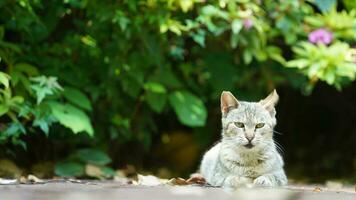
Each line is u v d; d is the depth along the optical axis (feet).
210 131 30.22
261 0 25.16
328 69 24.54
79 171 22.98
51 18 23.68
